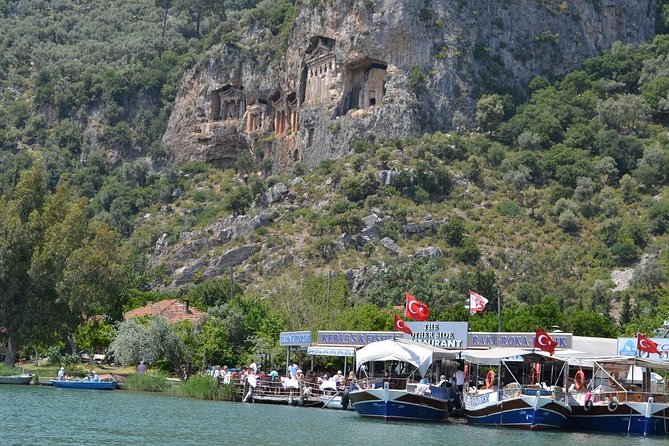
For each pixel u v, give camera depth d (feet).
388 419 307.17
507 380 338.34
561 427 301.43
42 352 510.58
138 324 438.40
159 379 404.77
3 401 324.39
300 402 360.48
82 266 426.51
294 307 508.53
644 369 316.19
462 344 335.26
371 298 629.51
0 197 454.81
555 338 337.93
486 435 277.85
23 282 435.12
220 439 249.96
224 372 397.39
